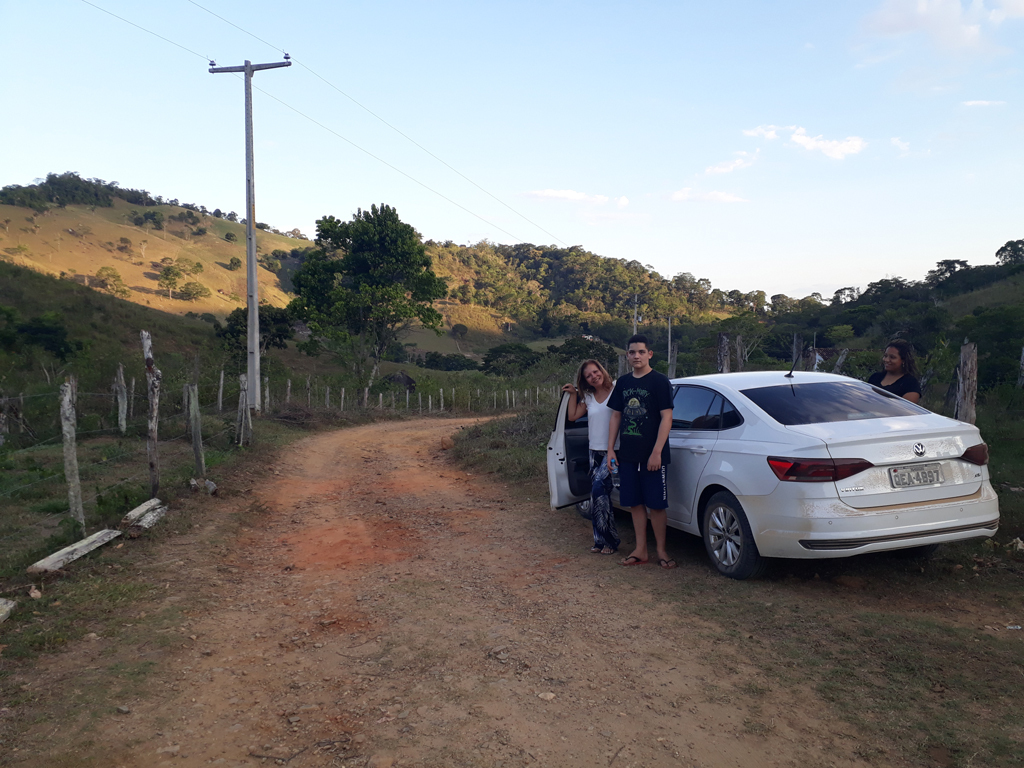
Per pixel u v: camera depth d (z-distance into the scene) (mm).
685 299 196000
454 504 8625
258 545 6734
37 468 9875
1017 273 85125
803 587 4609
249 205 21594
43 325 28172
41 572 5074
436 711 3078
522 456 11156
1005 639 3641
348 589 5156
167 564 5676
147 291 125312
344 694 3303
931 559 4949
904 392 5707
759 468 4523
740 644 3744
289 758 2695
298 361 62094
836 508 4156
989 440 8461
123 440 14039
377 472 12242
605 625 4148
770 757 2637
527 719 2986
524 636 4020
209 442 13727
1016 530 5410
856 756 2619
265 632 4238
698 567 5242
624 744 2760
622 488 5406
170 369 24312
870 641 3666
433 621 4336
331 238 52906
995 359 22516
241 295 145375
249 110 20828
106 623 4273
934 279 103000
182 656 3803
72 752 2711
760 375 5609
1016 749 2582
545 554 5965
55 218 152750
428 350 127750
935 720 2838
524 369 62312
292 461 13523
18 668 3566
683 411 5707
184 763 2656
